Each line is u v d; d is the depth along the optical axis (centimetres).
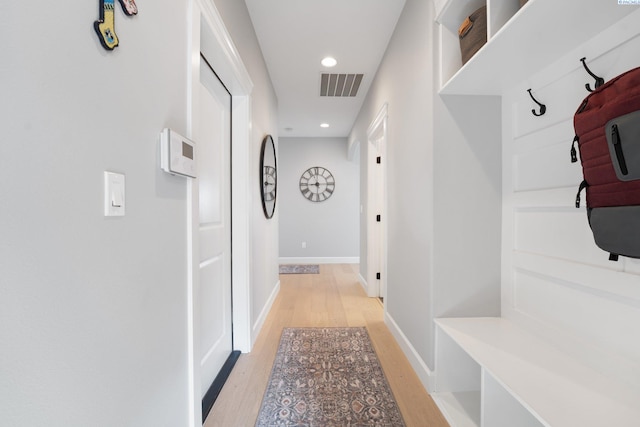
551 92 140
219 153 202
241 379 192
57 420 60
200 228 171
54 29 59
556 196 138
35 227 55
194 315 122
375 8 228
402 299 234
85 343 67
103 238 73
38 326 56
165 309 104
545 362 124
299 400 171
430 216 176
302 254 632
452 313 176
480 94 175
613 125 91
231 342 225
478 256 176
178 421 113
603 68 114
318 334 264
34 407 55
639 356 103
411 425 151
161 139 100
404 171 228
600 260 117
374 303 357
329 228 637
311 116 480
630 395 102
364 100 407
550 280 141
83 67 66
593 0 96
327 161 632
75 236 65
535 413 94
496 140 176
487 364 123
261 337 258
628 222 92
